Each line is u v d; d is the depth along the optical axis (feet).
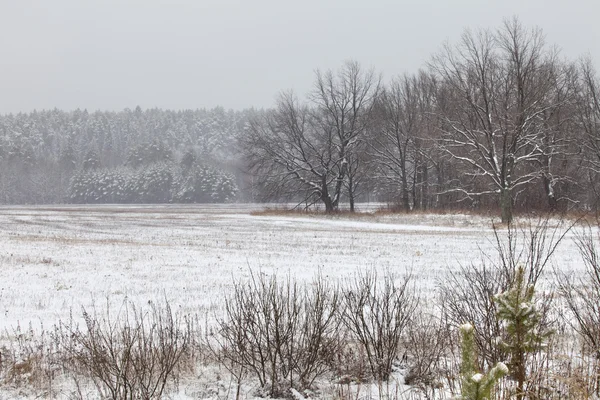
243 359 23.84
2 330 37.27
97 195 523.29
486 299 24.79
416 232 121.90
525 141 142.72
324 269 66.80
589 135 152.05
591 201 160.04
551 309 29.60
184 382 24.13
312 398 22.38
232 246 97.66
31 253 87.45
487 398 11.03
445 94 189.06
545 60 153.48
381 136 208.03
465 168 170.30
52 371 25.45
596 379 19.36
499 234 108.27
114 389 21.72
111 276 63.52
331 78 208.23
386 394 21.38
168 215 225.56
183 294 51.11
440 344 26.43
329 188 229.86
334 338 25.90
